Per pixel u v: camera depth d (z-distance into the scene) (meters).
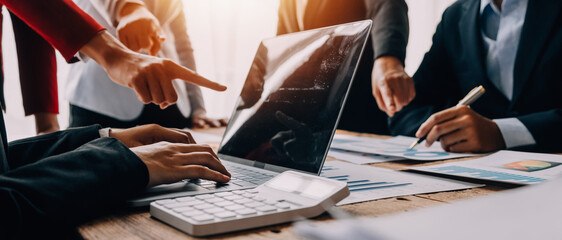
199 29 3.05
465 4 1.51
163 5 1.71
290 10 1.83
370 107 1.72
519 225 0.16
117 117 1.68
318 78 0.68
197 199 0.43
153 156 0.52
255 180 0.57
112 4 1.07
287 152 0.66
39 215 0.36
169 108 1.75
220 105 3.14
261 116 0.78
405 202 0.46
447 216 0.19
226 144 0.84
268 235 0.35
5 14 2.38
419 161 0.81
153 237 0.35
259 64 0.87
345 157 0.87
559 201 0.17
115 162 0.44
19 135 2.50
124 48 0.76
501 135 0.91
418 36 3.40
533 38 1.20
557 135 0.91
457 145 0.90
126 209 0.45
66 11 0.74
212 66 3.11
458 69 1.48
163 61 0.72
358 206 0.45
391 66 1.25
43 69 1.28
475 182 0.58
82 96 1.63
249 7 3.12
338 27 0.71
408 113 1.45
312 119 0.65
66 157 0.42
